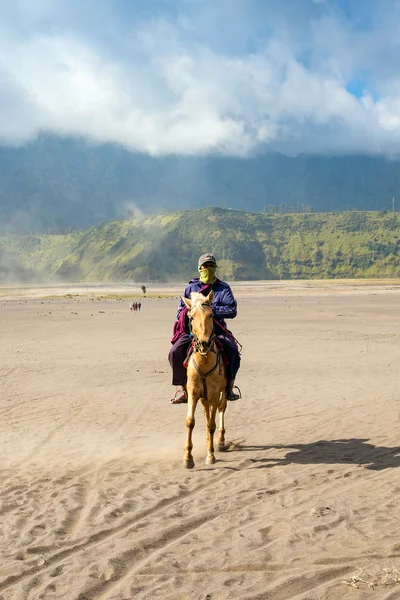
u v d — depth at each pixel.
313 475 8.58
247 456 9.87
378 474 8.58
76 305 72.56
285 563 5.55
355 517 6.70
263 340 29.59
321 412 13.31
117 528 6.62
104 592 5.12
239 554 5.76
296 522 6.57
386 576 5.16
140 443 10.94
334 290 123.38
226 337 9.92
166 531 6.45
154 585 5.18
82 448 10.59
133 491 7.98
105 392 16.31
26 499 7.70
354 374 18.77
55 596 5.03
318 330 35.03
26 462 9.69
